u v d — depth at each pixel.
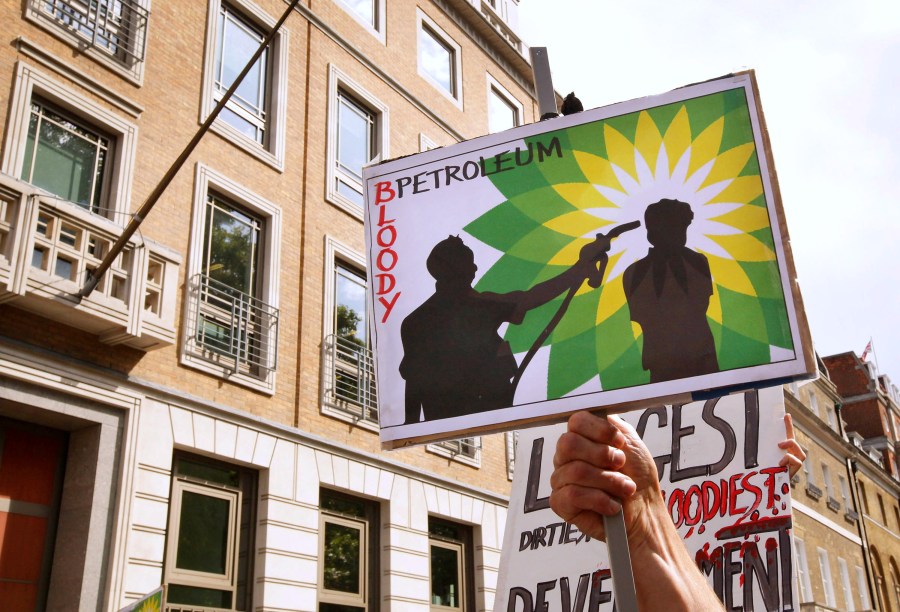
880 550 34.84
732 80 2.66
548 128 2.83
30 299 8.62
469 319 2.70
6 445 9.04
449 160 2.92
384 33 17.03
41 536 9.10
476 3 20.77
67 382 9.14
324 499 12.41
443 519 14.71
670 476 4.50
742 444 4.41
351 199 14.84
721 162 2.59
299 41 14.54
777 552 4.14
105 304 9.19
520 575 4.53
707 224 2.54
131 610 7.28
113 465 9.48
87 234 9.27
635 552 2.12
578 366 2.52
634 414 4.71
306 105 14.22
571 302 2.61
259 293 12.36
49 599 8.94
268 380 11.80
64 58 10.34
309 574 11.39
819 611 22.69
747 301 2.43
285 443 11.68
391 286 2.83
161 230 10.85
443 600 14.20
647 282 2.54
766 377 2.34
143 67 11.31
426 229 2.86
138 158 10.88
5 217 8.54
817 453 31.17
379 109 16.12
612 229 2.64
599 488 2.05
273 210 12.77
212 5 12.80
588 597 4.34
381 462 13.29
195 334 10.90
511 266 2.72
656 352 2.46
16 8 9.95
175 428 10.23
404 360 2.72
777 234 2.47
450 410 2.61
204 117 12.11
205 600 10.19
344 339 13.39
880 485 38.03
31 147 9.80
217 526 10.65
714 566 4.23
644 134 2.71
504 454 16.70
